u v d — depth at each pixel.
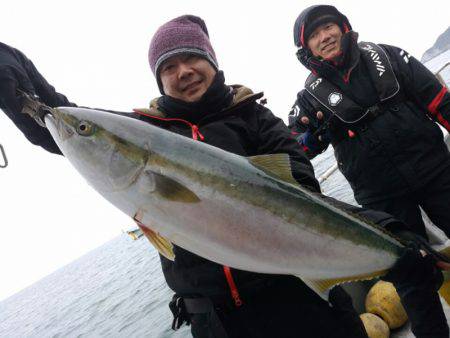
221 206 0.71
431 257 0.79
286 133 0.92
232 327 0.78
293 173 0.85
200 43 0.94
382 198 1.28
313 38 1.36
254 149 0.92
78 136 0.75
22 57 0.88
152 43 0.95
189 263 0.82
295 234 0.74
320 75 1.38
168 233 0.72
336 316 0.81
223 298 0.79
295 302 0.80
